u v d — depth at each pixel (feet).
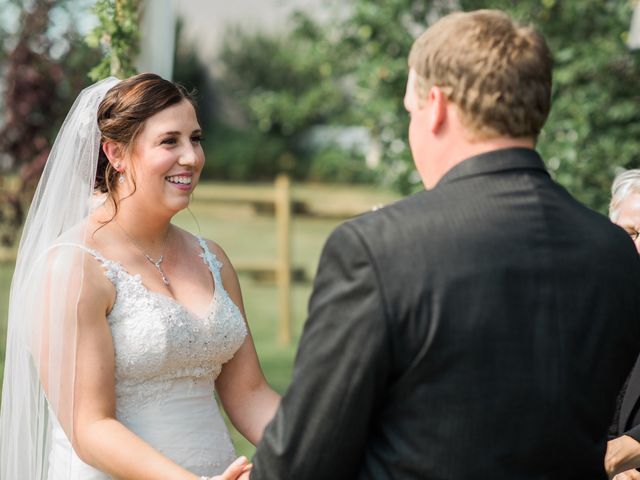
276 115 27.96
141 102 8.48
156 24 11.43
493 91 5.65
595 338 5.67
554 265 5.65
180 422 8.48
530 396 5.49
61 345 8.02
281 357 25.38
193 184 8.74
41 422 8.71
